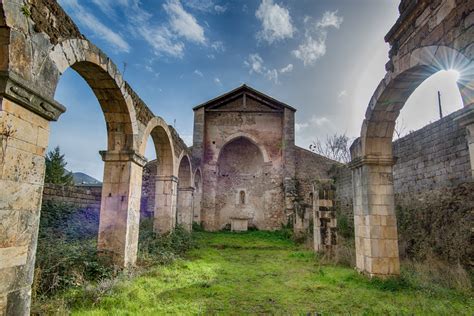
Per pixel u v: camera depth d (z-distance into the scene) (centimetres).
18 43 326
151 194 1653
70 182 1895
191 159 1490
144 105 756
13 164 324
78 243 691
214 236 1484
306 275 682
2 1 305
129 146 667
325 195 949
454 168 788
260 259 911
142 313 410
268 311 445
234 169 1961
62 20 420
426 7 483
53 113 383
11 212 322
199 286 561
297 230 1317
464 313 425
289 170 1783
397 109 630
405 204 979
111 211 646
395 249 620
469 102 386
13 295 323
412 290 541
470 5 386
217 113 1927
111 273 563
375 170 650
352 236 1280
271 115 1920
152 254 779
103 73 560
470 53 383
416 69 526
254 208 1888
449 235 734
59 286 458
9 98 316
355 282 609
